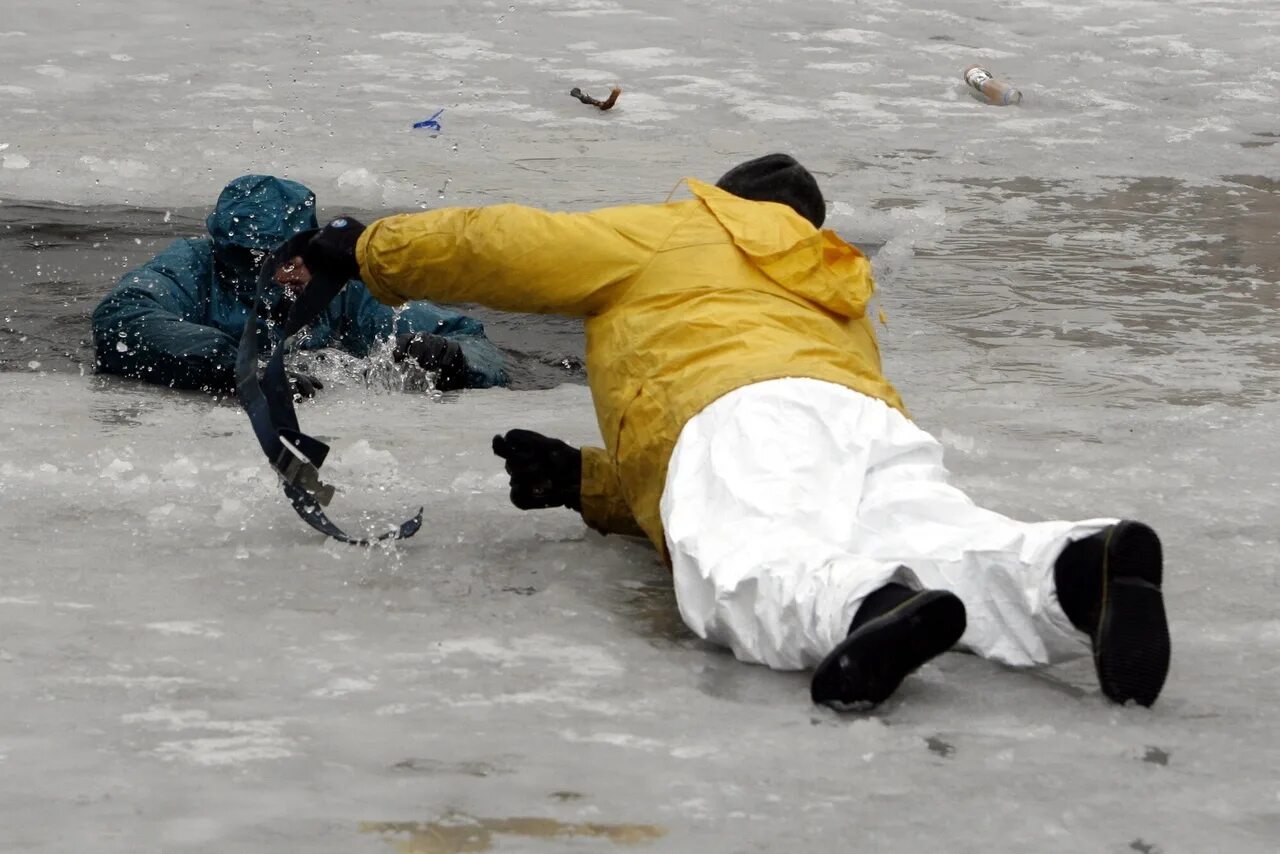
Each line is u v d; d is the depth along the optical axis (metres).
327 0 56.19
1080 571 10.99
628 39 52.78
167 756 9.93
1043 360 23.88
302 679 11.27
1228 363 23.88
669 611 13.09
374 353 23.44
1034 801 9.55
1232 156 42.44
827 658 10.59
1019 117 46.25
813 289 13.62
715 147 40.53
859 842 8.99
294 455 14.09
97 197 33.72
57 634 12.03
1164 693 11.38
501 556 14.45
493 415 20.58
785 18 57.62
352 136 39.81
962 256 31.20
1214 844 9.06
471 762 9.94
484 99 44.53
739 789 9.63
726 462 12.16
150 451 17.92
